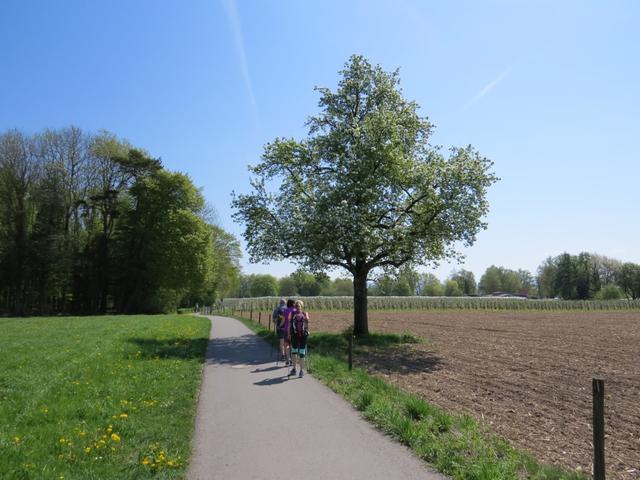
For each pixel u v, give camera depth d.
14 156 51.38
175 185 54.44
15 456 6.25
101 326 28.11
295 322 13.12
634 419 10.09
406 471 6.10
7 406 8.96
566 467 6.82
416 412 8.69
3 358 14.99
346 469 6.16
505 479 5.75
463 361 17.91
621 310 84.56
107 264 55.28
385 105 25.09
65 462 6.19
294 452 6.82
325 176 24.97
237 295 150.12
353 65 25.14
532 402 11.07
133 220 54.59
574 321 46.81
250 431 7.84
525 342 25.41
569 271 129.00
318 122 25.88
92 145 55.91
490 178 23.42
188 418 8.51
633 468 7.14
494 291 152.88
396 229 22.95
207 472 6.06
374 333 26.22
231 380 12.41
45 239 51.22
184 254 53.00
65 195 54.16
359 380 11.95
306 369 14.19
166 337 22.30
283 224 23.81
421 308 81.12
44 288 54.12
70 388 10.59
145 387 10.97
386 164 22.95
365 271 25.55
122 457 6.43
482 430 8.27
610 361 18.38
